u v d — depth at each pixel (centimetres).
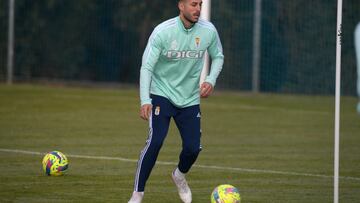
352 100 6131
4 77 6850
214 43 2439
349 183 2922
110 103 5616
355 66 6353
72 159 3356
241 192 2708
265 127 4647
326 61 6444
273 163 3381
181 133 2427
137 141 3978
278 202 2547
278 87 6494
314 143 4044
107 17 6944
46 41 6950
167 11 6862
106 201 2500
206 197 2616
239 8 6556
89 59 6969
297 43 6469
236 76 6581
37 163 3222
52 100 5672
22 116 4841
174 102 2383
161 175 3014
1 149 3609
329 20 6438
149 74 2336
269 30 6462
